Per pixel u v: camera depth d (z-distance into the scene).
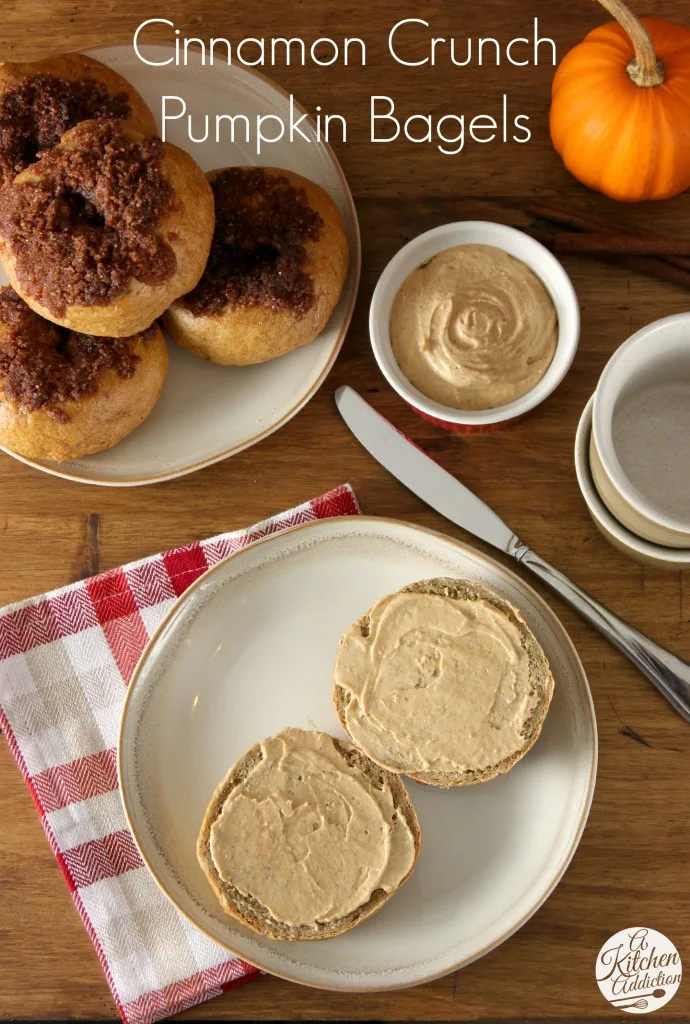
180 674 0.63
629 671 0.64
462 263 0.63
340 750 0.61
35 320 0.61
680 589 0.64
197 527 0.66
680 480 0.61
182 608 0.63
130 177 0.57
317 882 0.60
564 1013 0.62
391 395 0.66
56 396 0.61
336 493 0.65
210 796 0.63
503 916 0.61
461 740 0.60
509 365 0.62
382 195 0.67
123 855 0.64
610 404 0.57
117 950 0.63
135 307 0.58
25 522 0.67
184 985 0.63
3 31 0.68
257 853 0.60
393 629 0.61
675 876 0.63
